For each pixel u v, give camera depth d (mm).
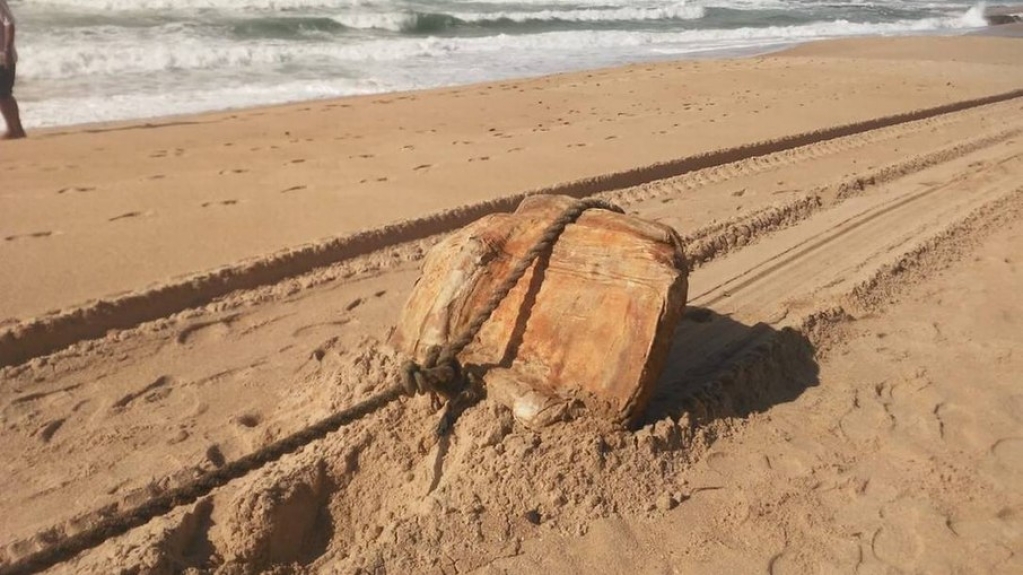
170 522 1395
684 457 1593
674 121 4852
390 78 6598
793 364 2020
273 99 5527
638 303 1551
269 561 1379
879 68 7535
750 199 3424
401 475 1527
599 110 5207
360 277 2529
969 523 1499
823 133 4625
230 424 1774
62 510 1504
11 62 3963
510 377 1585
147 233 2682
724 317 2230
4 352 1941
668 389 1785
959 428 1788
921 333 2215
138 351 2041
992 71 7512
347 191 3238
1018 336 2197
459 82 6641
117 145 3951
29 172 3379
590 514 1438
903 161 3998
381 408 1611
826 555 1414
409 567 1336
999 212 3164
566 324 1596
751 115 5102
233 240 2650
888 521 1496
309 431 1424
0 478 1587
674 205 3320
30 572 1159
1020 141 4555
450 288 1690
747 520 1476
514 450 1484
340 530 1472
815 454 1666
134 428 1753
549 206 1757
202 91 5613
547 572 1345
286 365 2014
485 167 3652
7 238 2572
